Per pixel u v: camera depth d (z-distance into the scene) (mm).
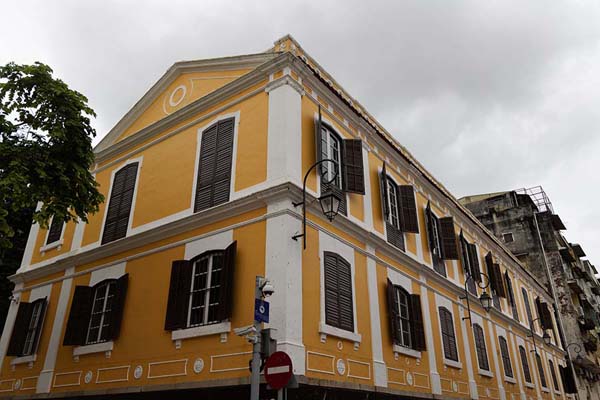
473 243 21641
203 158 13281
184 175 13562
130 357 11859
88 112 11453
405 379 12781
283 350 9086
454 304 17734
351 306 11625
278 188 10609
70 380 12984
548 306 32531
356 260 12531
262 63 13164
